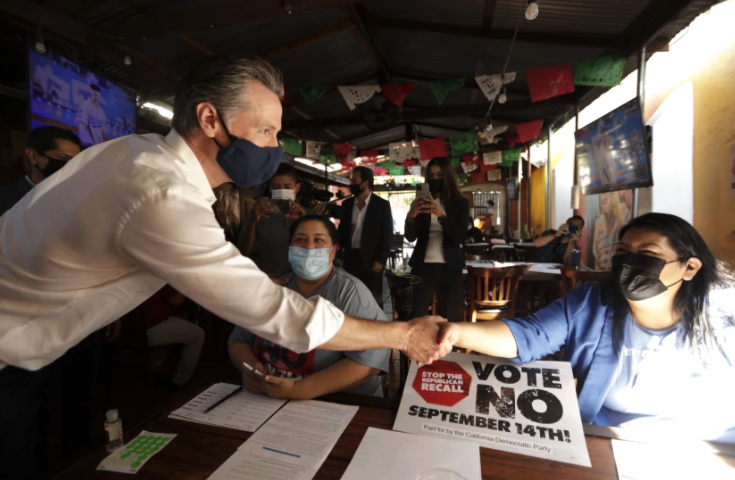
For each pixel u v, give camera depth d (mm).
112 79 3838
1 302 861
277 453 894
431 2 3486
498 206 14312
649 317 1140
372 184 3471
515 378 1088
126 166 790
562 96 5078
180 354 2686
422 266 3008
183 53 3752
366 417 1047
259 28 3664
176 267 788
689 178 3283
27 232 836
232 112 866
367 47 4562
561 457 863
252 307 849
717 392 1052
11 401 1407
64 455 1823
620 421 1135
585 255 5953
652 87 3873
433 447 901
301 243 1520
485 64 4500
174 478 819
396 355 3441
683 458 864
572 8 3088
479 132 6543
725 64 2848
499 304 3152
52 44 2930
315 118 6773
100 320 921
